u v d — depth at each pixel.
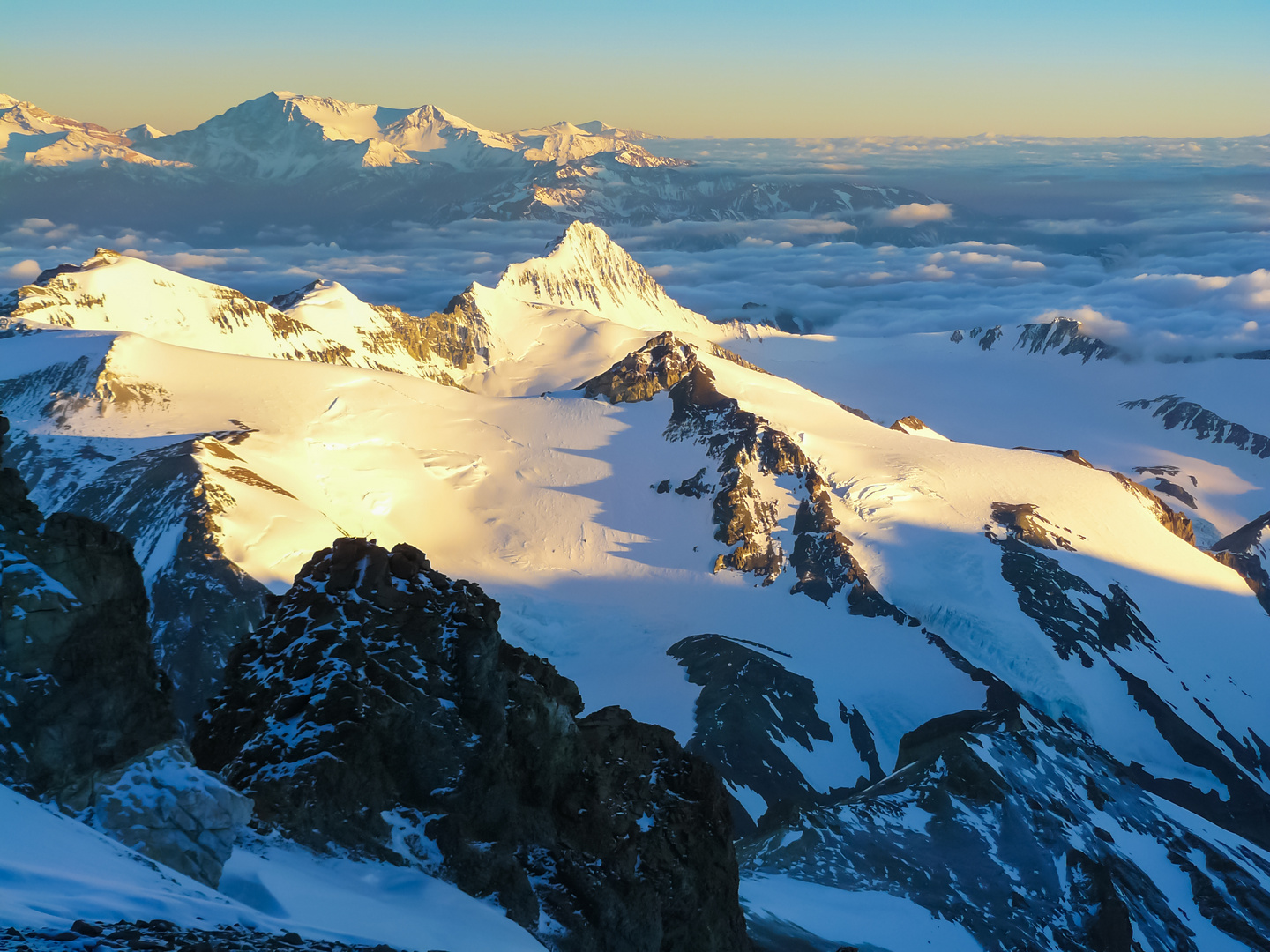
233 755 30.55
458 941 23.66
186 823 22.77
